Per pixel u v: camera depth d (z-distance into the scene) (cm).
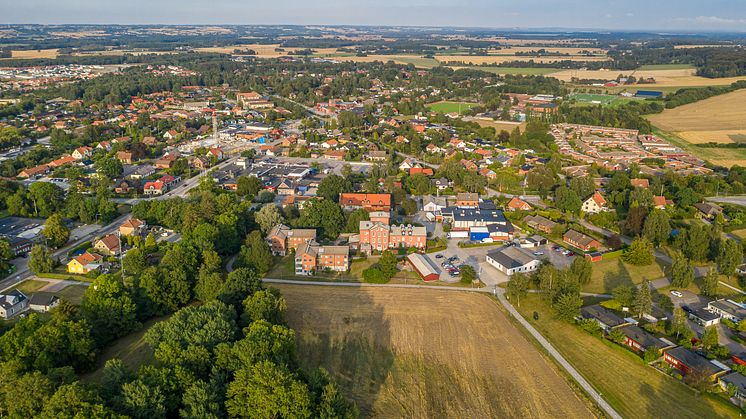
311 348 12462
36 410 8719
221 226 18288
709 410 10594
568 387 11275
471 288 15825
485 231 19662
